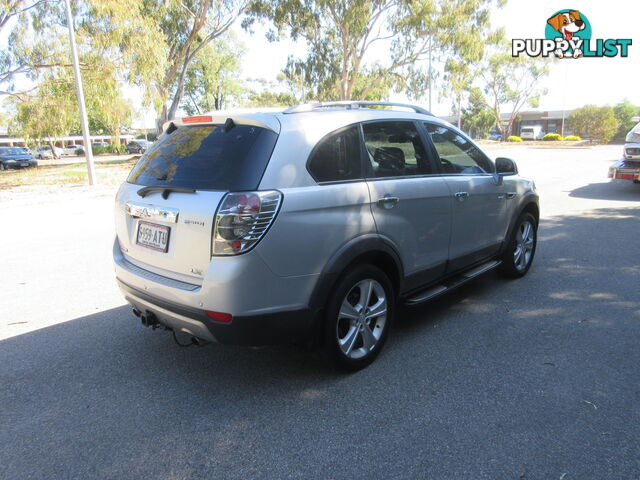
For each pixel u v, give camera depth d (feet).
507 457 8.26
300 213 9.57
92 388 10.92
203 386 10.93
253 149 9.54
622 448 8.43
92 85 69.05
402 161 12.40
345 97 113.60
